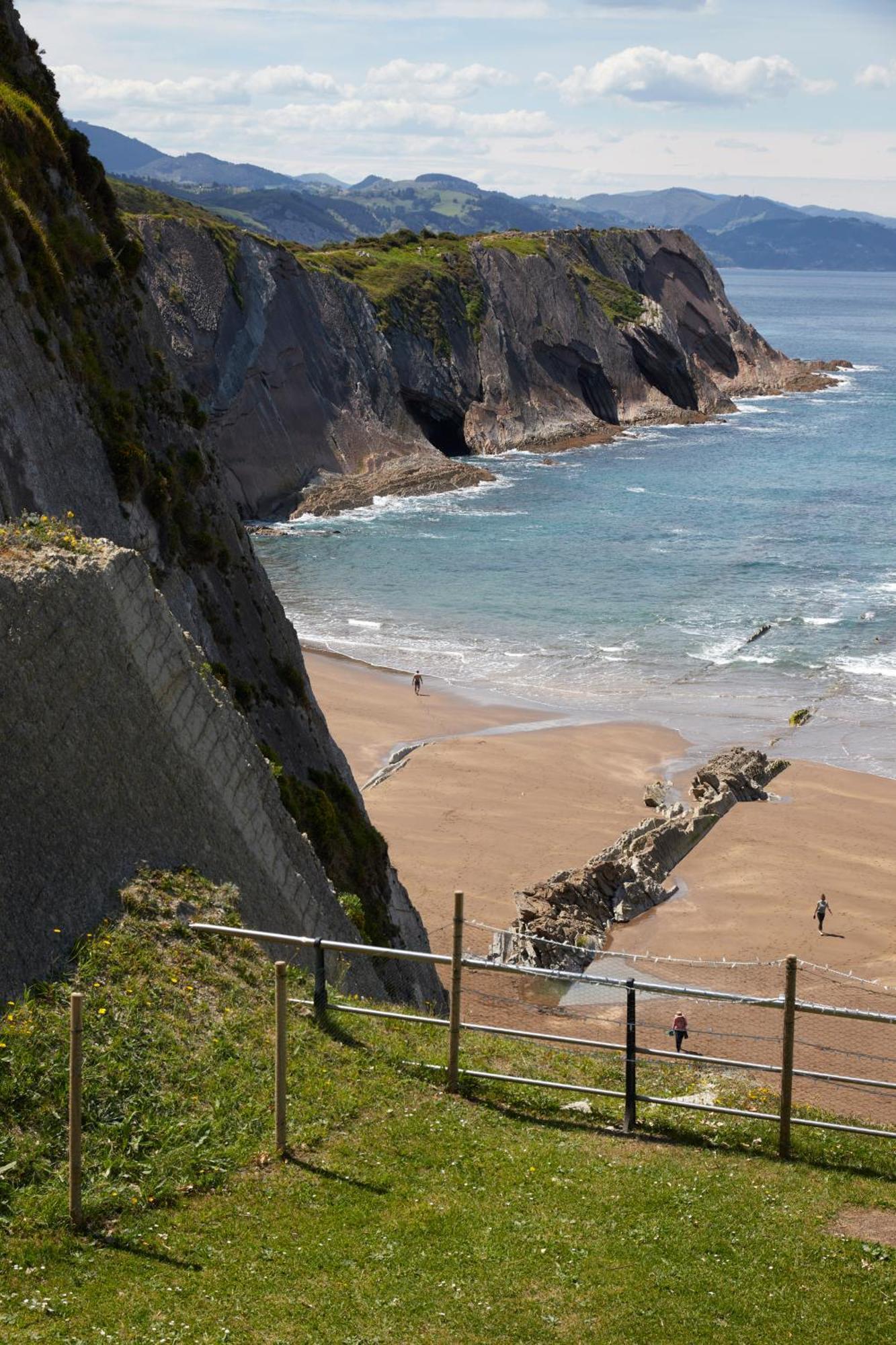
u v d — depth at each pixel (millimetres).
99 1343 9359
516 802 52156
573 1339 9961
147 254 111875
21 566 15492
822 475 136000
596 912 42125
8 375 23062
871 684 68938
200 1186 11656
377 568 96375
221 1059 13531
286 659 31234
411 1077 14312
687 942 40500
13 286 24016
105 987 13633
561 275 168375
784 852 47375
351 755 57844
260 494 116500
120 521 25297
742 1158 13227
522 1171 12477
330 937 20672
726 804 51562
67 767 15156
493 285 159500
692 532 109125
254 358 118312
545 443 152625
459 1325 10039
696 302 198250
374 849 31062
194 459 29594
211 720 18266
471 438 147625
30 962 13539
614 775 55594
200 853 17031
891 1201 12375
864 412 182625
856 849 47688
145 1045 13188
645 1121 13922
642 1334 10062
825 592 88938
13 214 24953
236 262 118562
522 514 116188
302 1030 14555
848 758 57969
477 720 63156
